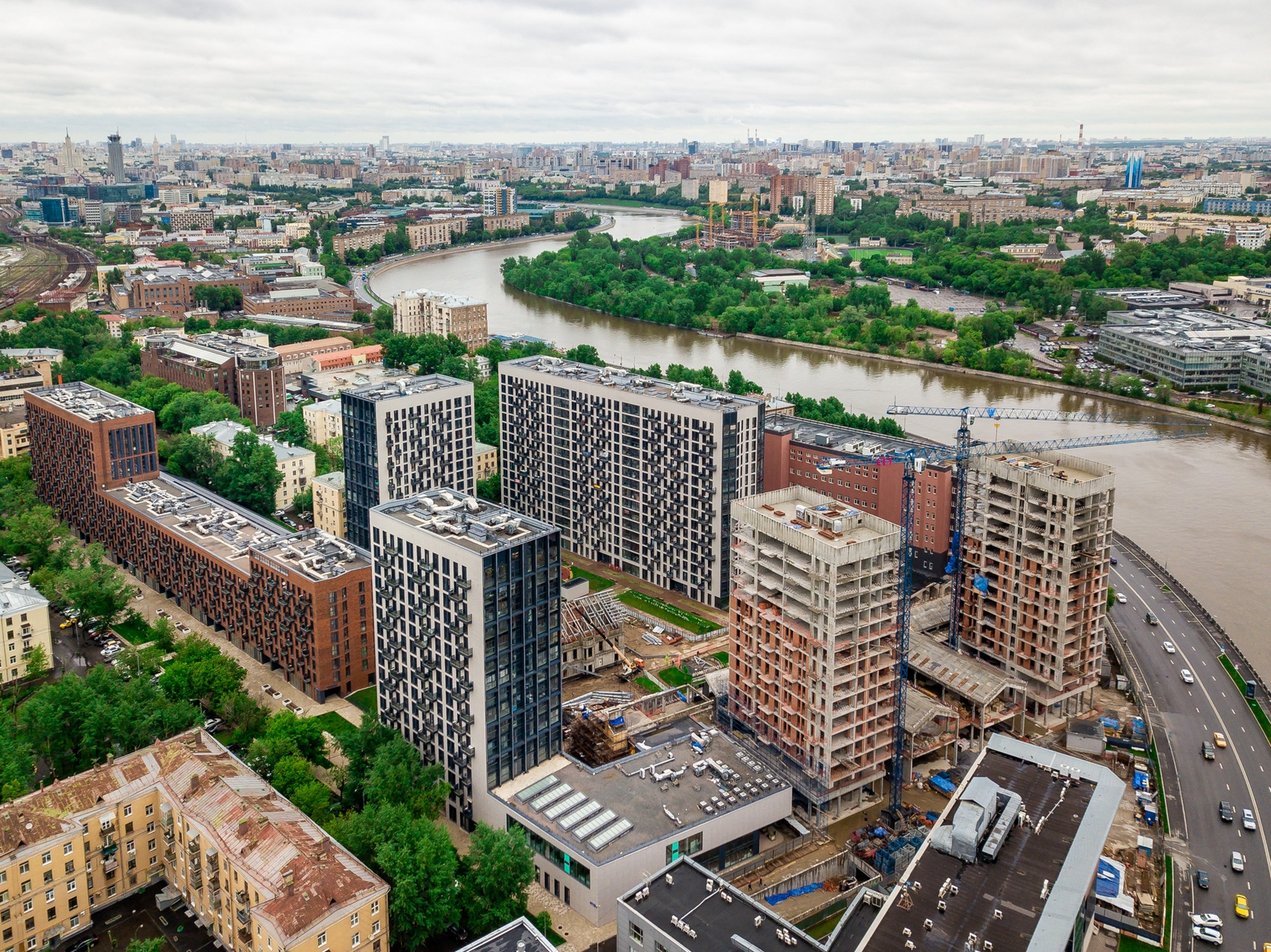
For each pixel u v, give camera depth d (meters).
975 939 181.50
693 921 198.50
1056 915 187.00
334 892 198.00
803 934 194.88
